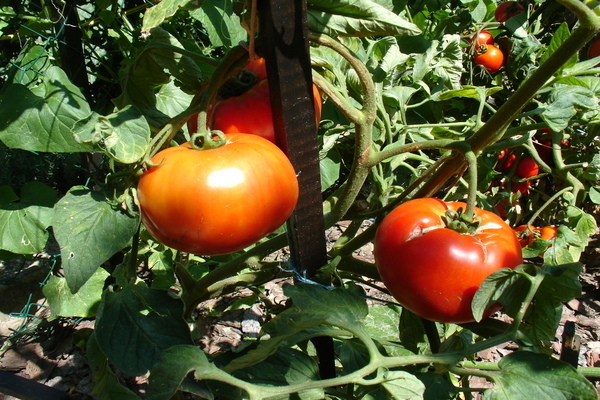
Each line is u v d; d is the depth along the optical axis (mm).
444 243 398
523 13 1030
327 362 469
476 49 1024
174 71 478
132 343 431
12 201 659
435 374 402
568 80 564
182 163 367
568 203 782
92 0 750
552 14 1196
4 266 889
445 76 880
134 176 381
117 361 422
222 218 363
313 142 405
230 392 434
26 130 550
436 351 507
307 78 384
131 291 449
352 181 459
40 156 995
